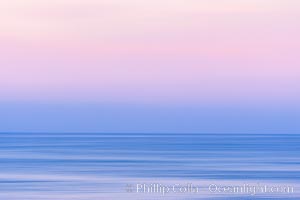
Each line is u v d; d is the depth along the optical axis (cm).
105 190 6581
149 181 7569
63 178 7938
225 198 5972
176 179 7838
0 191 6494
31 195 6178
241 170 9338
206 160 11994
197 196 6109
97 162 11275
